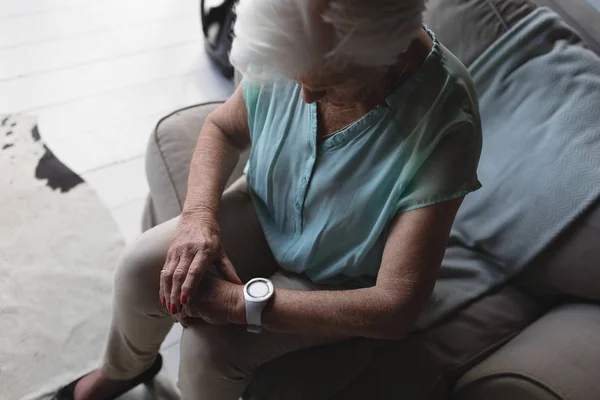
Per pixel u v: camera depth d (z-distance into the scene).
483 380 0.93
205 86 2.22
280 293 0.90
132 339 1.09
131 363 1.18
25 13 2.38
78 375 1.41
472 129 0.84
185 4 2.57
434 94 0.83
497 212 1.09
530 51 1.07
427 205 0.84
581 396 0.81
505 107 1.10
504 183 1.09
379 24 0.68
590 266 0.98
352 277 1.00
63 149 1.91
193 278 0.90
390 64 0.74
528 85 1.08
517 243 1.06
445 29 1.15
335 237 0.94
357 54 0.70
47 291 1.54
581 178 0.99
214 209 1.01
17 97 2.05
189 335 0.97
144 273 0.98
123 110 2.08
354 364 0.98
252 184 1.07
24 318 1.48
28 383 1.38
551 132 1.04
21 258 1.60
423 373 0.98
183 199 1.23
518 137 1.08
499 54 1.10
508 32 1.09
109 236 1.70
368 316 0.87
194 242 0.93
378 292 0.87
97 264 1.62
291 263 1.01
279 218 1.04
